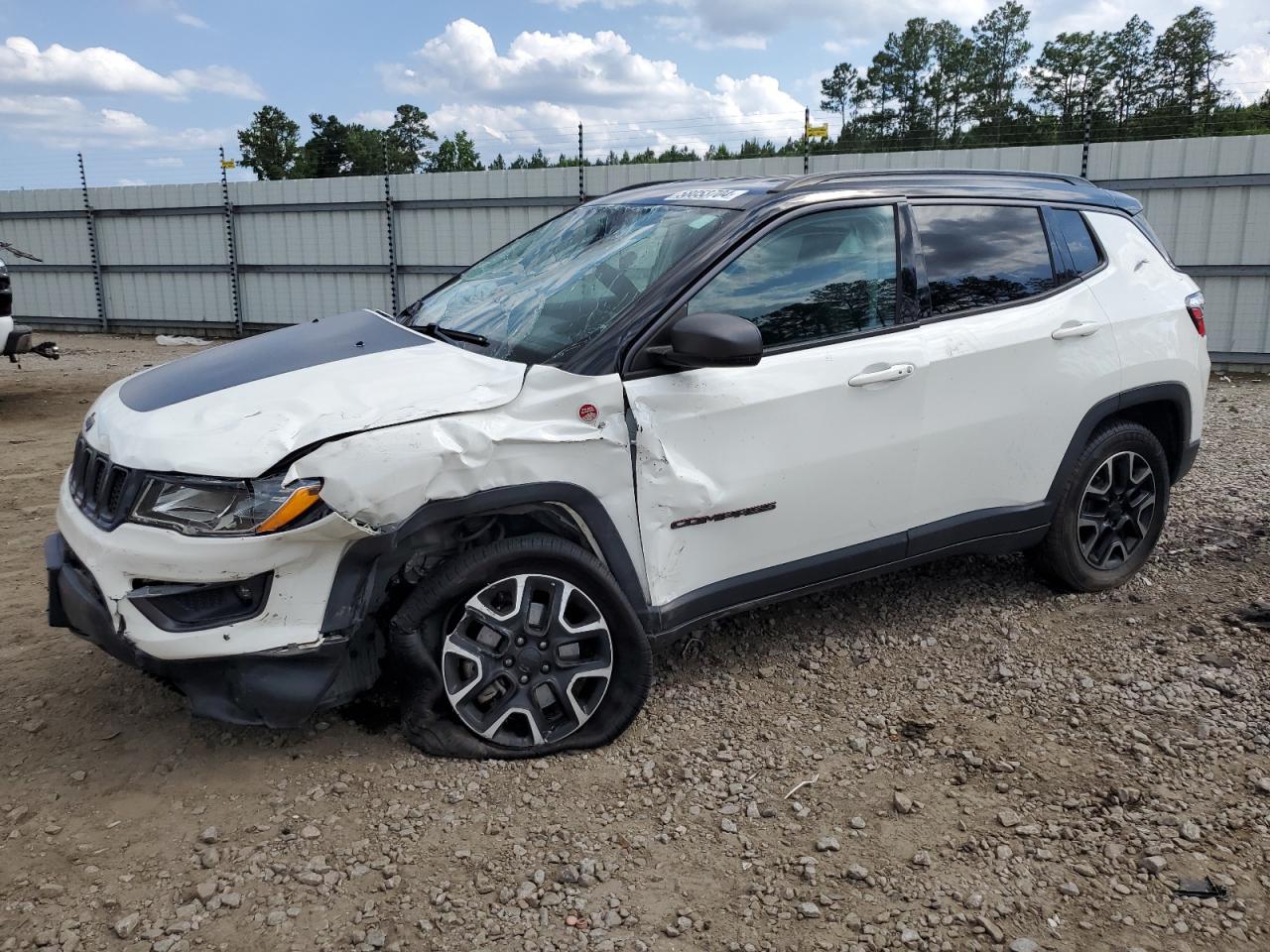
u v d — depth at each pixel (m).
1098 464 4.20
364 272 16.83
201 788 2.94
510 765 3.06
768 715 3.41
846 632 4.05
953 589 4.46
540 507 3.03
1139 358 4.19
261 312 17.94
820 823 2.81
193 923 2.38
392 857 2.64
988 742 3.23
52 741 3.21
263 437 2.71
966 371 3.71
